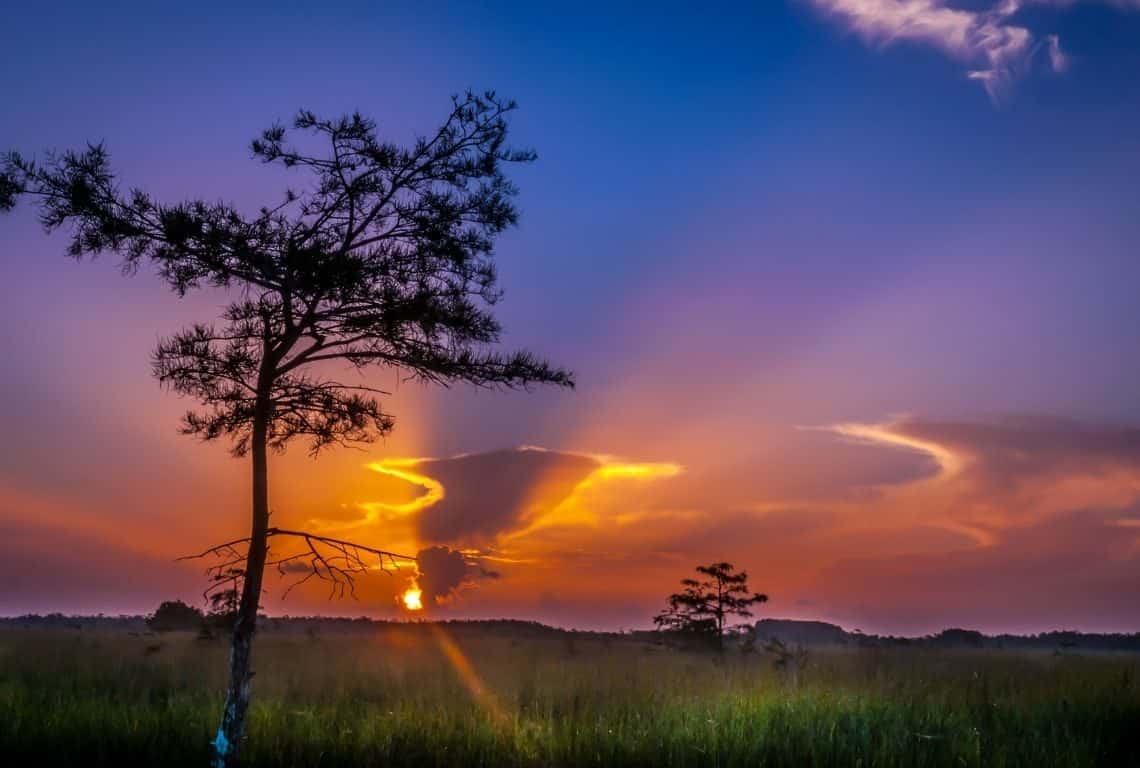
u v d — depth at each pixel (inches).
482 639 2219.5
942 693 743.1
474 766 508.4
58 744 518.3
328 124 522.3
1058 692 753.0
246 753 496.7
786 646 1170.0
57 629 2284.7
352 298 510.9
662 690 792.3
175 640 1521.9
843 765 496.4
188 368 509.4
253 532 492.7
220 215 502.0
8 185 484.4
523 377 525.0
